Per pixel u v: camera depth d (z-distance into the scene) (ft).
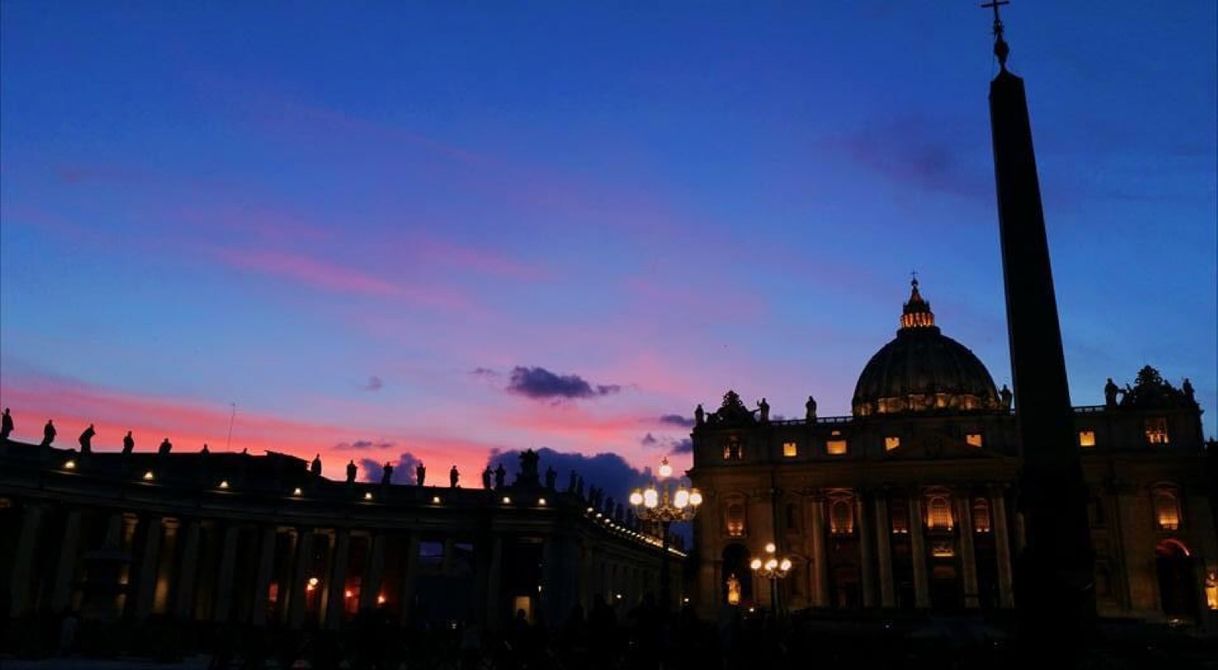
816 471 403.34
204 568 282.36
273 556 273.33
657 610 93.25
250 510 268.21
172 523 259.60
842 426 412.16
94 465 234.58
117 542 238.27
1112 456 377.50
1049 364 76.48
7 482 213.25
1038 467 74.64
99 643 148.05
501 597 309.01
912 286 507.30
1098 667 90.33
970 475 386.93
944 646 134.41
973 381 465.06
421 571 348.38
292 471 313.94
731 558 407.85
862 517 395.14
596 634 92.84
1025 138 82.84
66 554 227.61
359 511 285.84
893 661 122.11
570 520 298.76
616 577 383.45
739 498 409.90
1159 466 376.07
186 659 157.99
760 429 418.51
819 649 122.93
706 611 391.65
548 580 291.99
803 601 387.34
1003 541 377.91
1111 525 374.63
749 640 107.76
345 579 287.07
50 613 168.55
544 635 100.53
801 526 401.29
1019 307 78.54
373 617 116.37
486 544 285.02
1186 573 371.35
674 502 132.36
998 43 87.66
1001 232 81.87
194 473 257.55
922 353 471.21
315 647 126.82
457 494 300.40
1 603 149.79
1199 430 377.71
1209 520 366.02
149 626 152.15
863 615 249.34
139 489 244.01
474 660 114.32
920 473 391.86
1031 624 71.77
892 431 408.26
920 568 382.42
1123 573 366.63
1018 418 77.20
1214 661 119.55
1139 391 390.42
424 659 129.49
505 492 300.40
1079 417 392.27
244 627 152.87
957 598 380.58
